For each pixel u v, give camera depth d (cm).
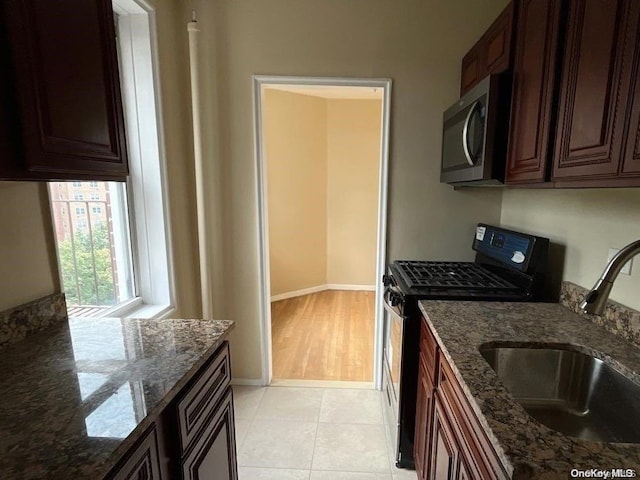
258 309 242
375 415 219
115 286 188
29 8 80
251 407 226
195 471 105
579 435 108
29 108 81
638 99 79
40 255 123
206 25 212
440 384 129
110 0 109
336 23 211
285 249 446
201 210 221
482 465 84
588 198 142
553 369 117
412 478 173
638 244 85
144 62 184
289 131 427
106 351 108
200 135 216
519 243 171
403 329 168
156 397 84
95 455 66
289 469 178
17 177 82
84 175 103
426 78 215
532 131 125
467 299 159
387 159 224
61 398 84
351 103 455
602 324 128
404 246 233
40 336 119
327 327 359
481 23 208
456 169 180
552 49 112
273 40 213
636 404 96
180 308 216
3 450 67
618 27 84
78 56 96
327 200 479
